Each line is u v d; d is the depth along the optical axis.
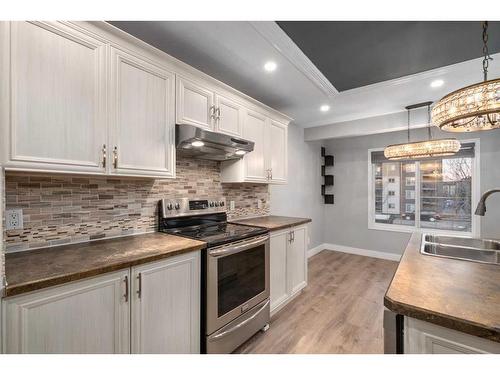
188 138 1.71
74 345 1.07
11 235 1.33
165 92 1.70
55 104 1.20
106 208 1.70
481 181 3.50
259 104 2.55
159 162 1.67
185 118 1.83
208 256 1.62
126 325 1.23
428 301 0.86
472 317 0.75
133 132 1.52
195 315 1.57
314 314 2.43
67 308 1.05
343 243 4.80
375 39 1.82
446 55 2.03
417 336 0.84
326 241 4.96
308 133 4.27
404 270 1.18
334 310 2.51
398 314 0.88
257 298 2.04
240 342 1.85
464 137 3.62
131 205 1.84
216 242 1.67
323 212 4.96
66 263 1.17
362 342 1.97
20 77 1.10
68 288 1.05
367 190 4.53
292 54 1.99
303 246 2.89
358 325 2.23
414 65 2.20
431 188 4.00
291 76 2.36
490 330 0.69
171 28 1.65
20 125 1.09
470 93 1.16
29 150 1.12
